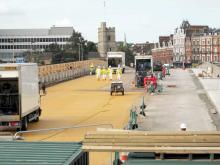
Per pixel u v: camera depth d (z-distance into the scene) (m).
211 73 85.69
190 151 8.35
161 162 8.13
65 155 8.25
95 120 32.00
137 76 60.44
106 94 52.09
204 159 8.48
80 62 91.81
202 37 195.75
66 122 31.17
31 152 8.46
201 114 35.25
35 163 7.73
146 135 8.86
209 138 8.67
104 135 8.84
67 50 185.38
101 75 83.25
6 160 7.90
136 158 8.52
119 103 42.66
